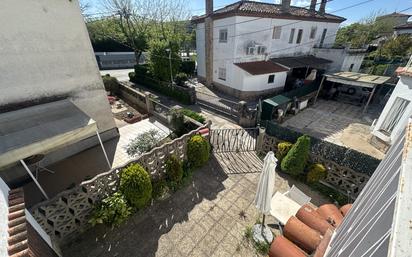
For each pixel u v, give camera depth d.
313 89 17.22
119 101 15.57
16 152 5.11
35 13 6.72
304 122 13.26
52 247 4.71
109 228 5.69
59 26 7.37
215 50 19.11
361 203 3.03
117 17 25.20
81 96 8.64
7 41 6.34
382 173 2.71
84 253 5.11
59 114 6.93
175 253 5.15
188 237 5.53
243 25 16.17
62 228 5.25
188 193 6.99
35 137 5.61
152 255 5.10
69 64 7.95
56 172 7.87
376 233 1.59
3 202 3.25
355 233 2.39
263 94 18.47
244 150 9.53
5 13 6.16
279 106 13.00
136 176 5.84
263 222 5.55
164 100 17.20
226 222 5.94
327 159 7.11
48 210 4.89
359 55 21.16
